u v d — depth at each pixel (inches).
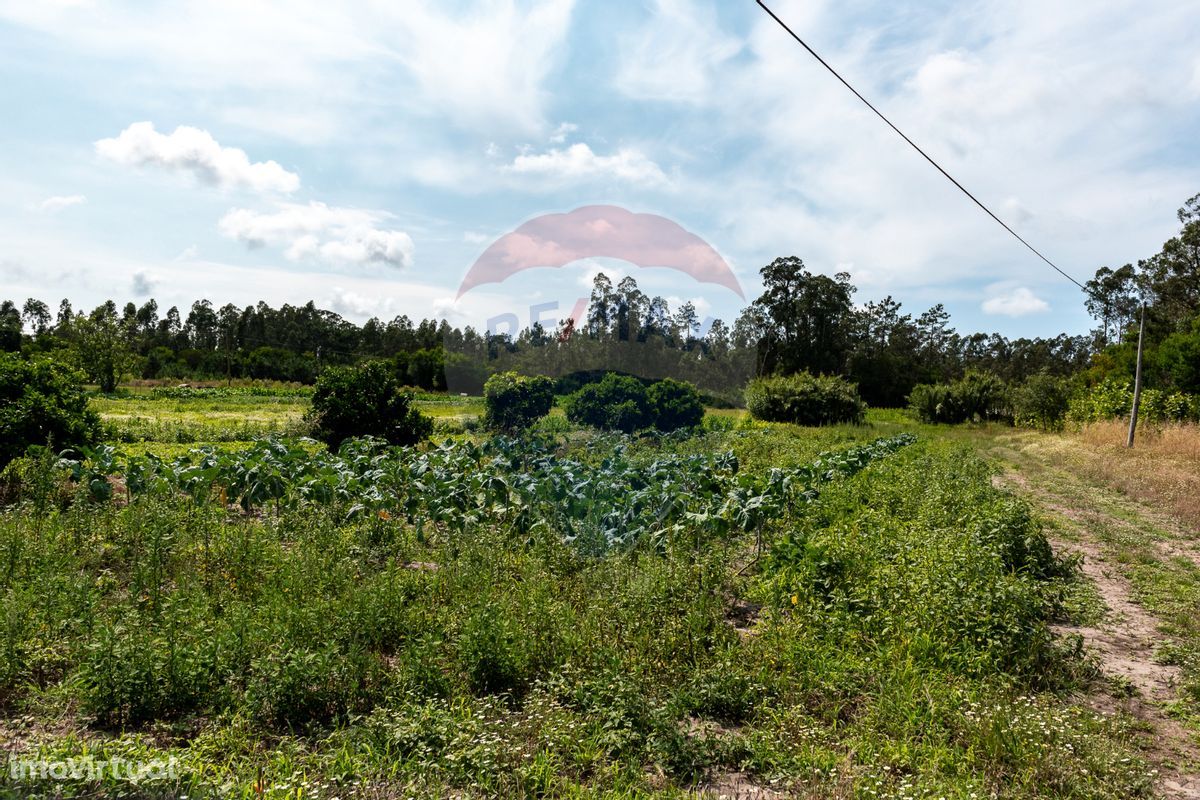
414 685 178.4
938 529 347.9
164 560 264.7
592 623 218.2
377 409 587.8
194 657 177.9
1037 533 344.5
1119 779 155.6
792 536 302.4
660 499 328.2
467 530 315.6
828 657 211.2
